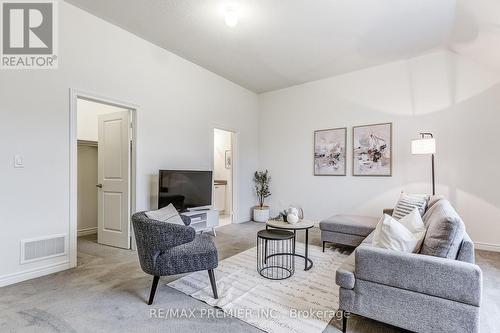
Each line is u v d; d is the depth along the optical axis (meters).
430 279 1.51
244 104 5.54
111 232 3.66
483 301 2.13
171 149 4.00
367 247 1.74
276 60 4.26
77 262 3.00
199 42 3.69
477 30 2.99
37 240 2.59
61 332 1.72
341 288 1.76
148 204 3.66
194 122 4.40
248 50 3.92
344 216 3.78
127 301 2.12
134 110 3.53
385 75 4.38
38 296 2.19
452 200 3.81
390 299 1.61
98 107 4.40
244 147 5.55
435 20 3.10
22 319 1.85
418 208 2.68
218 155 6.77
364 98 4.59
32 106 2.57
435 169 3.95
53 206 2.70
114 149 3.67
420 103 4.08
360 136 4.62
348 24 3.20
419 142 3.52
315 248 3.59
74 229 2.85
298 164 5.37
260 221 5.40
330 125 4.97
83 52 2.96
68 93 2.83
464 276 1.44
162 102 3.87
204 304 2.08
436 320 1.50
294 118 5.43
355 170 4.66
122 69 3.36
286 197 5.52
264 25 3.23
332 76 4.93
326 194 5.00
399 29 3.31
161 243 2.04
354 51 3.93
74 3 2.84
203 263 2.15
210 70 4.68
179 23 3.21
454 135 3.82
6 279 2.39
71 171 2.83
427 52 3.96
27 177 2.53
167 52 3.94
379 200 4.43
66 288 2.34
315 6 2.85
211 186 4.45
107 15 3.06
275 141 5.70
